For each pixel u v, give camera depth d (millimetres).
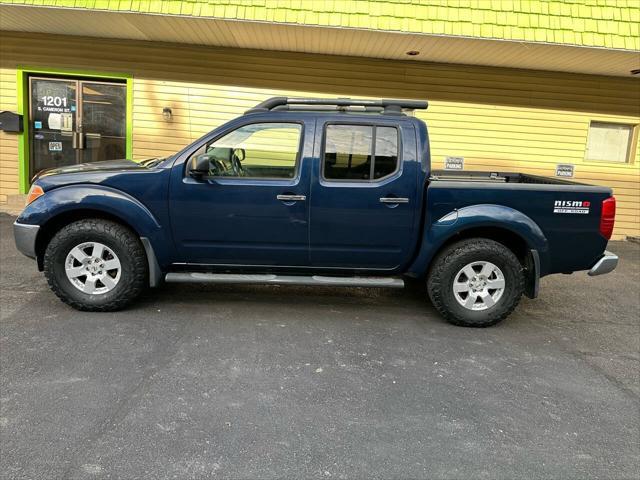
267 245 4730
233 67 8875
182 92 8938
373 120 4648
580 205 4680
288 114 4641
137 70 8836
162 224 4637
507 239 4953
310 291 5750
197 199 4598
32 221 4602
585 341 4723
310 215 4641
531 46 7711
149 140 9070
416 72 9039
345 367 3941
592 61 8289
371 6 7375
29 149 9109
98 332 4340
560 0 7555
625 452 3039
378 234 4707
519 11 7508
